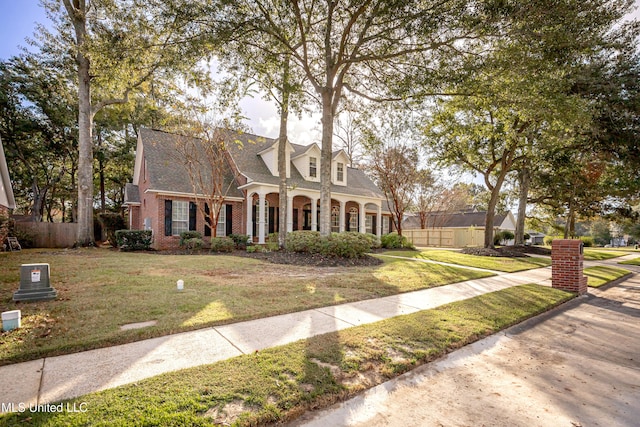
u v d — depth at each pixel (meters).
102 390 2.54
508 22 7.93
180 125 13.66
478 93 9.55
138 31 10.24
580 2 7.71
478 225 35.56
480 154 17.20
